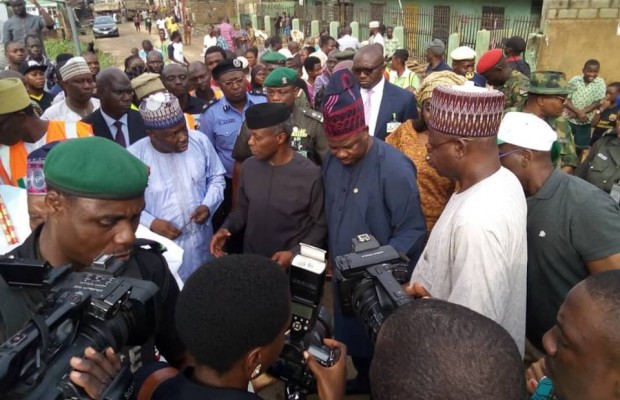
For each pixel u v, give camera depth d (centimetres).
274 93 369
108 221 136
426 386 88
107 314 113
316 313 153
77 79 416
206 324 108
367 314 156
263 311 110
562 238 192
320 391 147
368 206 240
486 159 168
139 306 125
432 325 94
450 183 298
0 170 281
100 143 138
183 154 294
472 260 158
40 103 559
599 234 184
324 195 272
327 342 165
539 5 1283
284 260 243
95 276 124
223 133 418
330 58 696
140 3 4128
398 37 1633
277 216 275
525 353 230
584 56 1020
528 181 201
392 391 93
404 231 239
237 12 3020
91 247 139
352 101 221
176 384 115
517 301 173
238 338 108
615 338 102
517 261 167
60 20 1772
